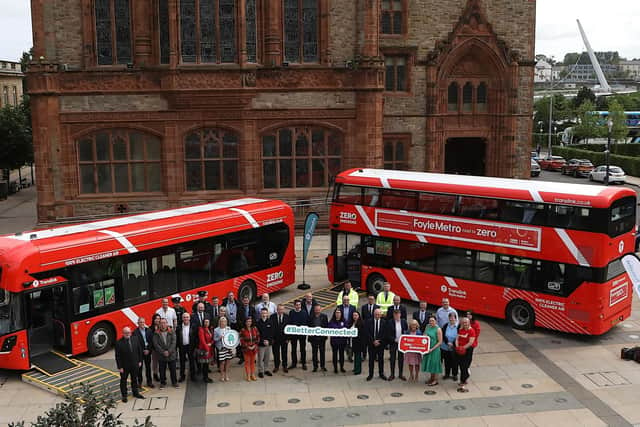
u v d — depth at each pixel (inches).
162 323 627.5
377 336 647.1
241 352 703.7
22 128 2012.8
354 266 949.2
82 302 697.0
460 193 817.5
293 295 942.4
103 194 1279.5
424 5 1421.0
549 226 749.3
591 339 765.9
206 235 826.2
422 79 1444.4
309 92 1291.8
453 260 838.5
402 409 588.1
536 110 4662.9
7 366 654.5
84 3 1238.9
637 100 5241.1
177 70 1221.7
